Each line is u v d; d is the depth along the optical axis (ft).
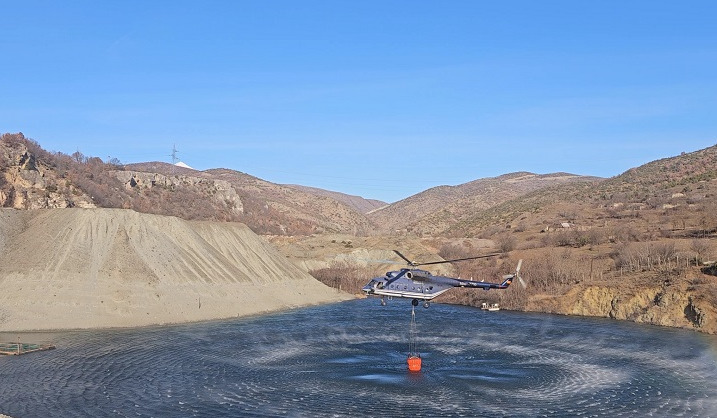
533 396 148.15
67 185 442.09
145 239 282.36
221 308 274.57
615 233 409.49
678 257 308.60
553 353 201.77
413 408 137.69
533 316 296.51
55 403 136.26
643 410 136.26
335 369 175.94
